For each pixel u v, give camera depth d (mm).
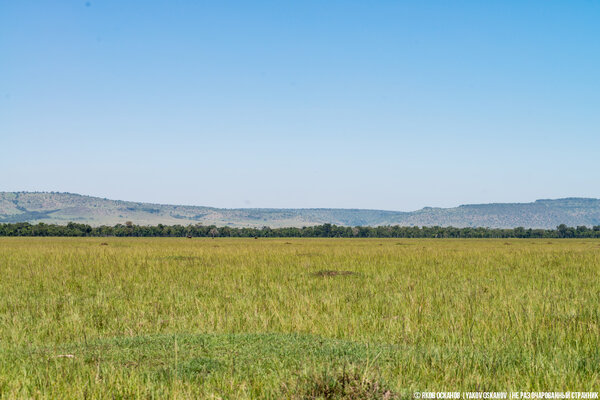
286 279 21766
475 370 8164
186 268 27062
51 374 7855
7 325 12219
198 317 13039
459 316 12734
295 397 6832
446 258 35312
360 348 9414
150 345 9500
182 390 7129
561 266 28766
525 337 10547
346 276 23094
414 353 8992
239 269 26609
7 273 24297
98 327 12508
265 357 8773
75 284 20391
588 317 12531
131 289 18781
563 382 7641
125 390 7121
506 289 18141
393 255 38594
